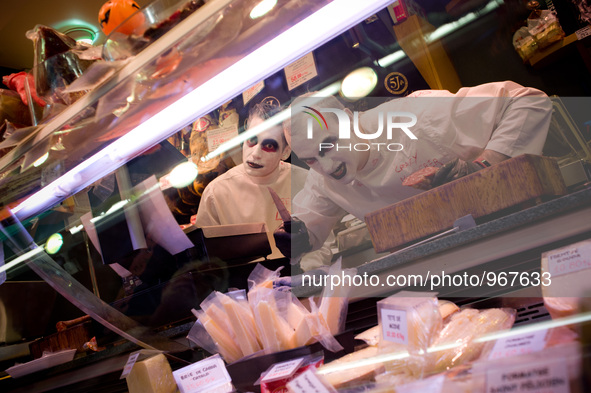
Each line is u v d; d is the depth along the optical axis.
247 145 1.75
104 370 1.30
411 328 0.59
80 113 0.90
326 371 0.64
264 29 0.76
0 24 2.41
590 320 0.47
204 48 0.77
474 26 2.56
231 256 1.29
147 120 0.96
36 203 1.27
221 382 0.77
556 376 0.41
